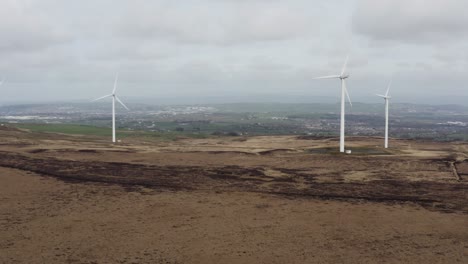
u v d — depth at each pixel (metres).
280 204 39.06
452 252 27.73
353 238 30.34
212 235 30.70
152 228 32.06
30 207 36.91
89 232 30.92
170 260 26.11
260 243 29.22
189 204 38.75
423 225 33.34
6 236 29.64
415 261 26.25
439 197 42.34
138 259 26.16
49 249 27.47
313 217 35.22
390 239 30.19
